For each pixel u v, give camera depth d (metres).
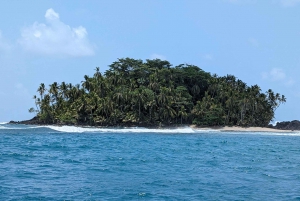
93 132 118.12
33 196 22.91
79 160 40.41
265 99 178.88
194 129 149.88
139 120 147.12
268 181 29.92
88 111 145.25
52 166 35.31
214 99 162.00
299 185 28.38
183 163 40.59
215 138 99.12
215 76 183.50
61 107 153.00
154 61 175.62
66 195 23.39
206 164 40.19
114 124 145.75
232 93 165.38
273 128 169.25
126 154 48.88
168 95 152.25
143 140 82.56
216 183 28.59
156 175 31.70
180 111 150.12
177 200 22.81
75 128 127.31
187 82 171.75
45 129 118.50
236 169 36.72
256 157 49.19
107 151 52.34
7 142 64.00
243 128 157.00
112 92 147.50
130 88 154.25
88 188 25.59
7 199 22.00
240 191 25.84
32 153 45.66
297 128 169.12
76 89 153.62
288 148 67.81
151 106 146.62
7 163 36.34
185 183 28.28
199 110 155.00
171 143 74.56
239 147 67.69
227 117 158.75
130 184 27.36
